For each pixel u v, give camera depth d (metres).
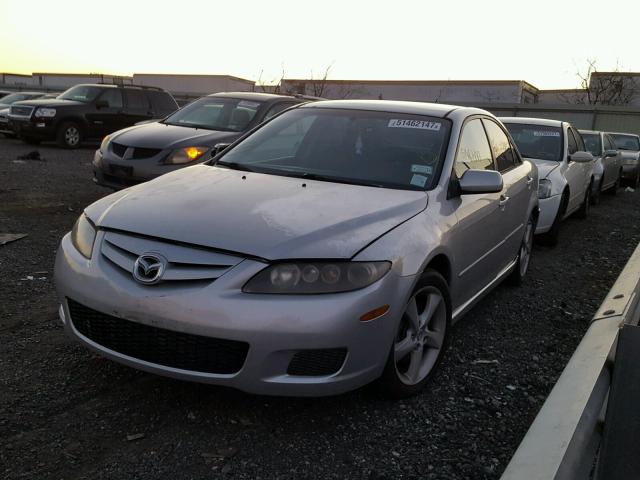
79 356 3.59
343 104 4.61
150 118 17.33
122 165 7.43
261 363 2.68
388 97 44.59
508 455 2.85
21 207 7.80
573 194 8.46
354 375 2.82
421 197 3.50
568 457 1.52
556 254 7.35
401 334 3.21
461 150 4.10
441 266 3.58
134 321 2.81
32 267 5.28
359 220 3.07
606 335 2.21
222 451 2.73
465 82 42.84
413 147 3.98
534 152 8.34
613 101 41.06
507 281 5.61
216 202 3.20
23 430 2.79
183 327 2.70
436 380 3.59
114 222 3.08
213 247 2.78
